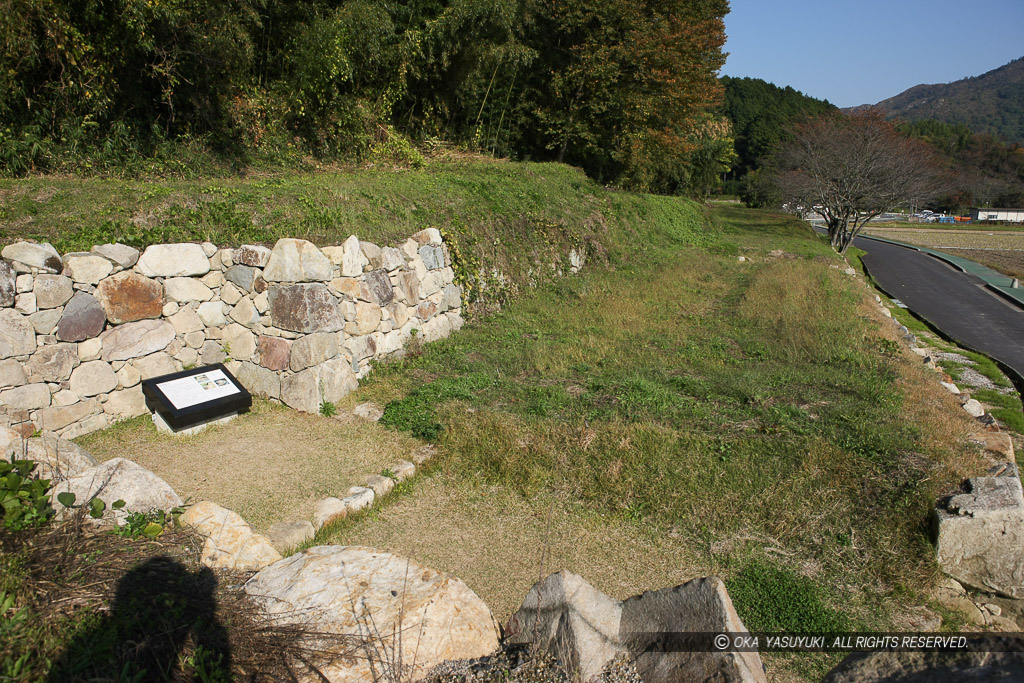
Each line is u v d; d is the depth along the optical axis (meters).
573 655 3.03
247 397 6.61
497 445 5.95
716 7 26.16
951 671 2.78
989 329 15.73
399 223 9.05
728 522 5.04
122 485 4.01
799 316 10.77
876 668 2.93
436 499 5.42
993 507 4.73
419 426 6.39
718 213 32.22
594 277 13.16
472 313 10.02
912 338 12.12
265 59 14.11
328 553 3.54
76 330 6.00
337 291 7.14
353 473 5.61
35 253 5.66
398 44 14.94
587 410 6.64
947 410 7.21
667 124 24.00
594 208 15.74
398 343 8.24
